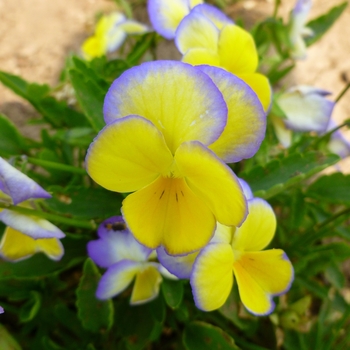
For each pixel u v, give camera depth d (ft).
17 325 0.52
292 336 0.48
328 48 0.82
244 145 0.27
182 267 0.31
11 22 0.84
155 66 0.24
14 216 0.32
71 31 0.83
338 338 0.51
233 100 0.25
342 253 0.48
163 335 0.52
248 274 0.32
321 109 0.45
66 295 0.52
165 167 0.26
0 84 0.74
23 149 0.51
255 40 0.56
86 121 0.54
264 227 0.32
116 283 0.37
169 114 0.25
